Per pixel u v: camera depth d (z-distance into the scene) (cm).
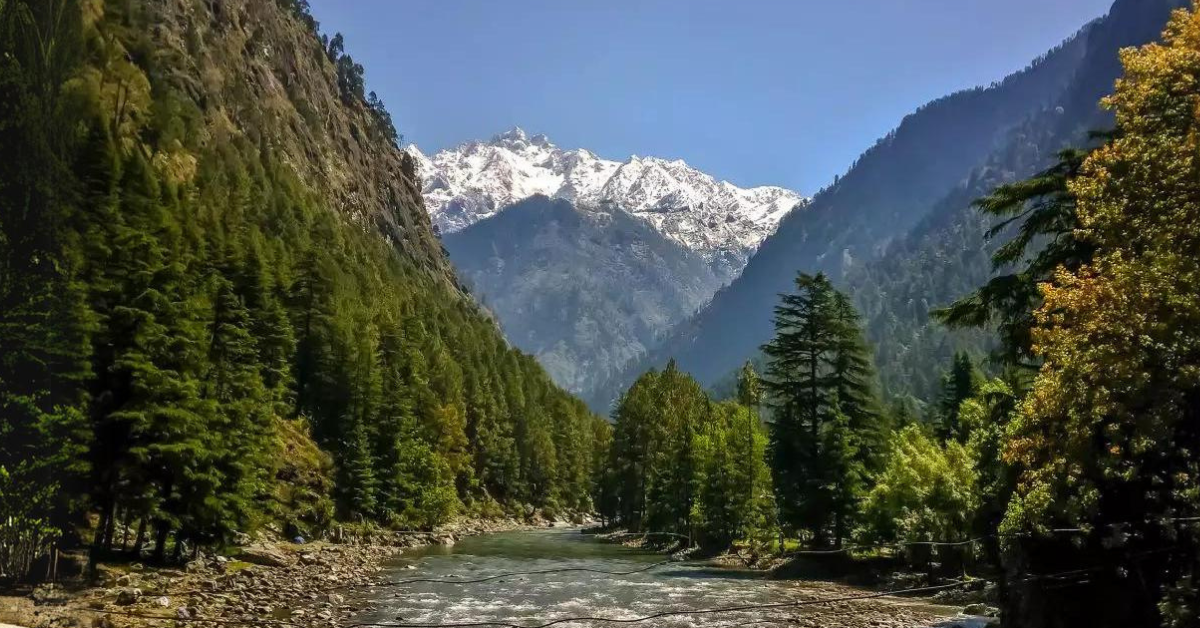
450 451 10269
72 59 7944
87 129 6738
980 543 3219
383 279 14912
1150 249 1523
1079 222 2362
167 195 7944
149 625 2641
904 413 7381
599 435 14662
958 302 2733
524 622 3016
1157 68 1557
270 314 6988
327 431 7406
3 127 4194
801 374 5084
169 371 3806
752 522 6019
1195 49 1558
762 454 6106
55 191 4178
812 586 4091
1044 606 2098
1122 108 1662
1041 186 2534
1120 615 1883
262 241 9469
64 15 7681
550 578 4412
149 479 3781
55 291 3503
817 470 4800
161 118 10856
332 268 10831
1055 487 1839
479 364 13662
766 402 5394
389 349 10200
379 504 7362
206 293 5356
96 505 3694
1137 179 1530
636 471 8988
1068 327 1739
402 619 3033
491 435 11869
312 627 2784
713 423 7425
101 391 3666
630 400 9438
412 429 8400
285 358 7150
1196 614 1466
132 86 10700
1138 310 1466
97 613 2695
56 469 3378
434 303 16462
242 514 4469
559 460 13550
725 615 3231
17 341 3375
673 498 7175
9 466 3262
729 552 5831
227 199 10844
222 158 12412
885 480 4409
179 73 13138
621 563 5366
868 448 4978
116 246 3931
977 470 3200
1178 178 1457
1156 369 1480
